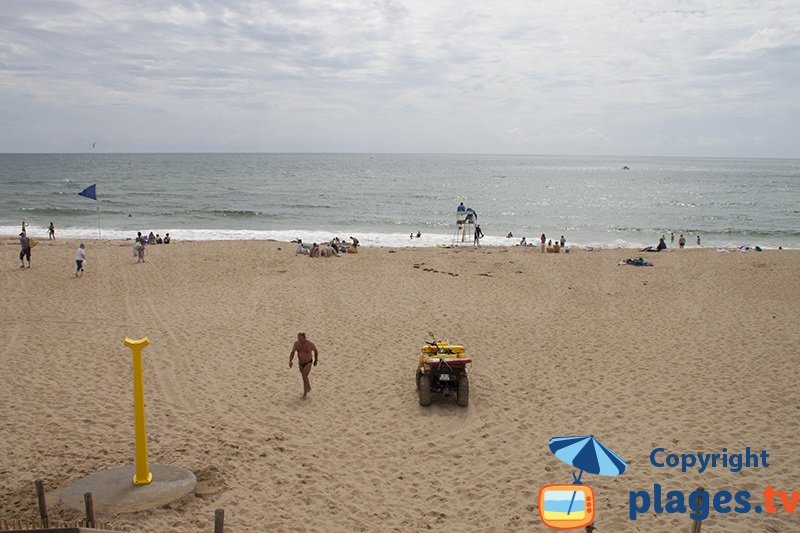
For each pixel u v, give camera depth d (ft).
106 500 24.59
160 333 51.08
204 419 33.94
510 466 28.91
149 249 102.06
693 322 56.49
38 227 144.97
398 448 30.81
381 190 294.25
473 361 44.80
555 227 166.91
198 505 24.89
